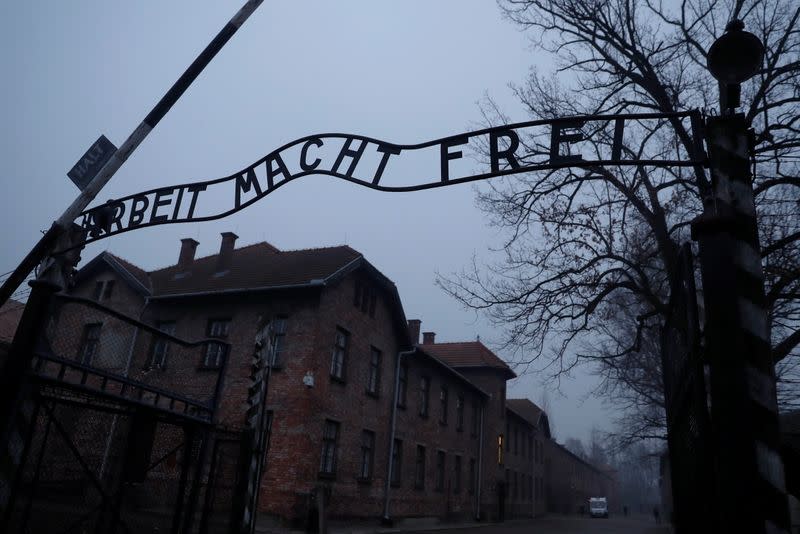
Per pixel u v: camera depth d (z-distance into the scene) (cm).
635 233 1321
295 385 1736
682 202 1245
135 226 547
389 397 2239
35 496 586
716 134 327
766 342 271
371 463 2072
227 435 896
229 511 841
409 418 2411
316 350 1778
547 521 3938
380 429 2145
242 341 1884
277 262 2153
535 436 4672
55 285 482
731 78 333
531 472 4409
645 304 1755
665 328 442
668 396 440
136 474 668
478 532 2320
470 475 3088
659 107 1150
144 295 2108
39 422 620
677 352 365
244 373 1833
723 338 271
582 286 1166
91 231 576
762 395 261
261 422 844
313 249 2230
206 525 765
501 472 3569
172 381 687
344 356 1959
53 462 616
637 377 2427
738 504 244
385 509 2111
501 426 3622
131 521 662
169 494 720
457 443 2938
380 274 2162
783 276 993
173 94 552
